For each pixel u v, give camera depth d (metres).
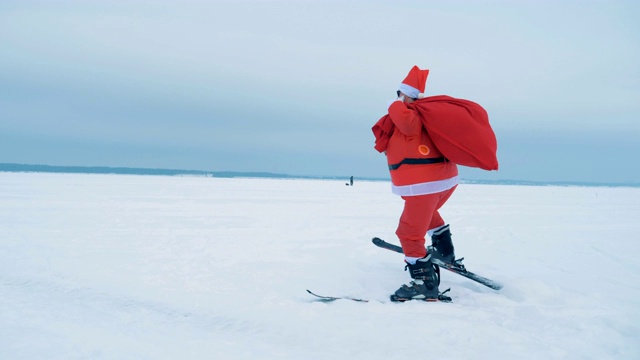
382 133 3.80
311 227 8.70
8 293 3.77
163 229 8.11
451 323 2.98
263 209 13.19
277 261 5.16
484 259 5.53
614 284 4.23
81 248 5.98
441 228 4.02
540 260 5.52
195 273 4.50
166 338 2.77
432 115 3.43
